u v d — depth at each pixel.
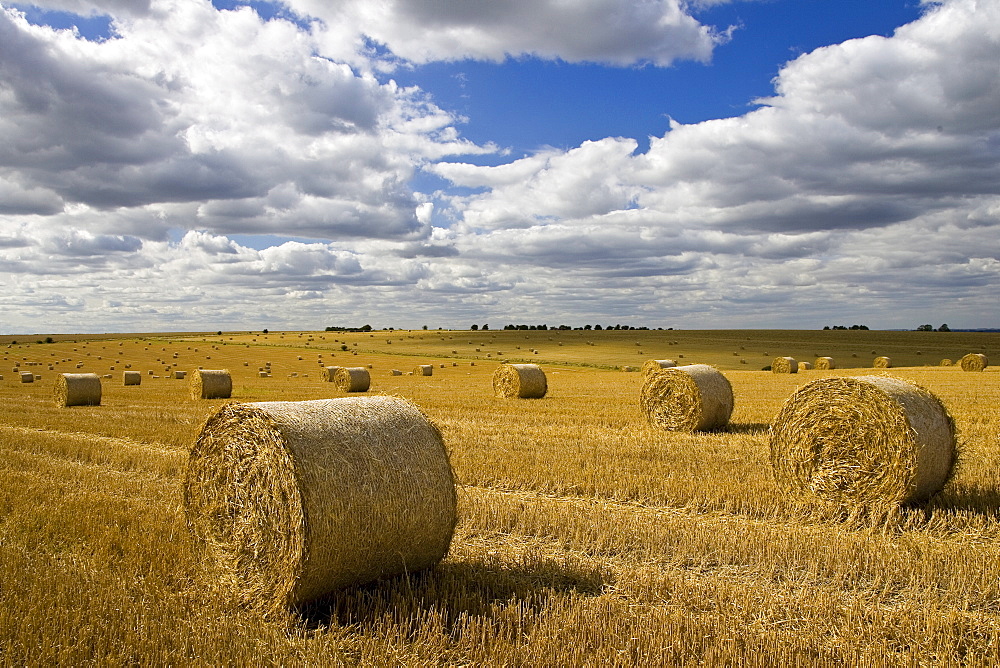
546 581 6.61
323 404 6.96
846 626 5.45
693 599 6.02
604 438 15.42
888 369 45.72
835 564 6.86
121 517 8.63
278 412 6.52
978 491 9.82
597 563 7.12
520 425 17.75
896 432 9.27
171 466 12.29
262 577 6.33
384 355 72.62
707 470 11.50
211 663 4.87
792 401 10.38
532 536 8.23
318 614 6.13
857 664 4.82
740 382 35.22
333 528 6.14
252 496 6.50
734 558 7.24
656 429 17.09
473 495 9.94
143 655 4.93
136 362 63.06
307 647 5.15
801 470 10.25
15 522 8.33
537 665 4.86
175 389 37.25
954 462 9.87
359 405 7.09
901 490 9.16
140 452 13.67
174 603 5.96
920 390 10.10
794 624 5.59
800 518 9.09
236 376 49.84
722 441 14.88
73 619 5.42
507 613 5.59
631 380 41.50
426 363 63.62
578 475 11.22
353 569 6.38
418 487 6.78
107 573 6.52
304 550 6.00
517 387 28.05
